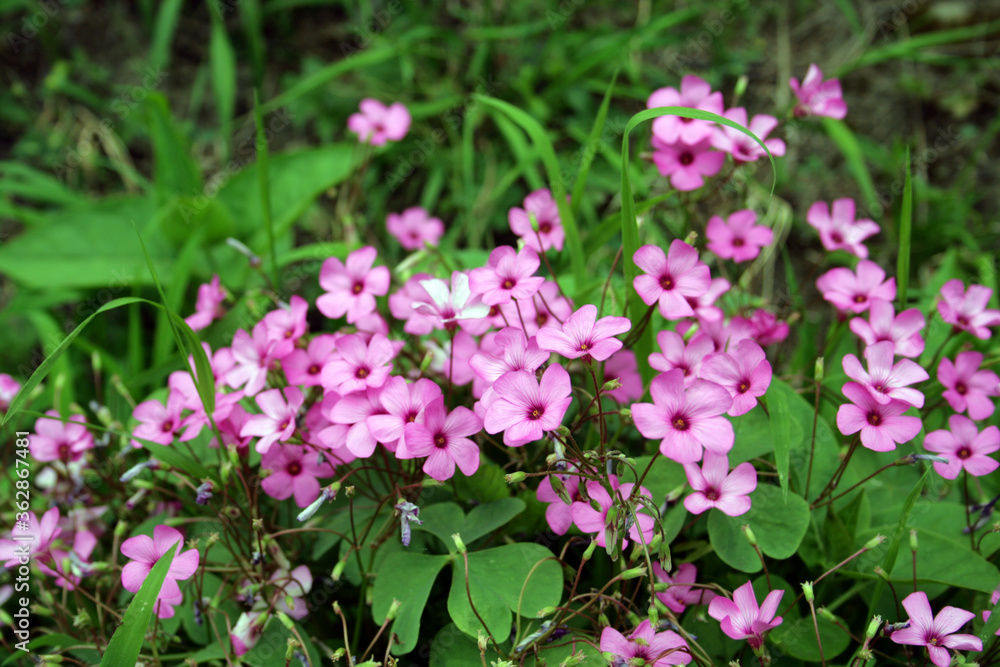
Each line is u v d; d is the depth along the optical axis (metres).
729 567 0.34
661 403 0.31
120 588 0.37
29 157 0.51
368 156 0.44
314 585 0.35
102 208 0.45
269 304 0.41
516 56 0.51
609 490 0.32
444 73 0.52
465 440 0.31
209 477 0.34
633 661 0.31
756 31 0.55
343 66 0.46
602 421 0.32
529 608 0.32
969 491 0.36
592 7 0.55
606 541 0.31
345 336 0.33
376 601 0.33
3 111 0.52
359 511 0.35
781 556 0.32
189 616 0.34
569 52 0.51
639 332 0.34
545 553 0.32
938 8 0.52
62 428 0.36
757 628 0.31
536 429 0.30
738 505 0.32
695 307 0.34
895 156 0.48
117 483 0.37
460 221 0.48
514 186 0.48
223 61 0.49
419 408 0.32
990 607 0.33
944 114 0.51
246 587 0.33
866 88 0.52
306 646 0.33
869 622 0.32
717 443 0.31
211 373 0.33
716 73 0.52
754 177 0.48
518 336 0.32
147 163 0.52
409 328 0.34
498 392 0.31
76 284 0.43
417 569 0.33
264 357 0.34
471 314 0.33
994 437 0.33
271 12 0.55
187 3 0.56
